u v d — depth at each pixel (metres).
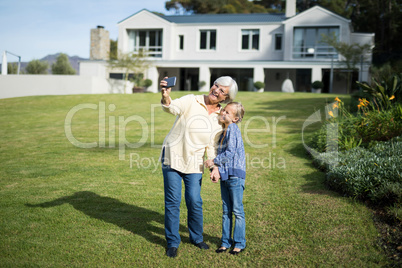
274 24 26.11
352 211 3.96
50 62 40.47
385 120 6.52
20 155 7.42
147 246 3.46
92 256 3.24
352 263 2.99
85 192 5.03
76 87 21.92
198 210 3.40
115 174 6.00
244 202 4.57
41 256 3.22
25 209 4.34
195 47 27.58
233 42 27.00
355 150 5.74
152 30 28.08
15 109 14.95
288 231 3.68
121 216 4.19
